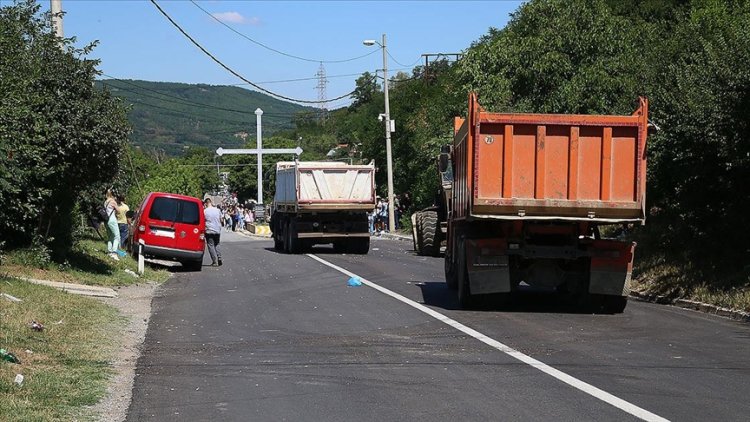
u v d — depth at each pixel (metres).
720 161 15.77
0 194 14.34
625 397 8.12
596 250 14.23
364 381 8.98
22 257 16.78
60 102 16.58
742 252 16.06
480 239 14.25
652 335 11.96
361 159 63.66
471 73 29.36
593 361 9.97
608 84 25.53
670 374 9.22
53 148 16.45
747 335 12.02
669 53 22.16
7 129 14.20
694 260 17.14
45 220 17.61
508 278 14.14
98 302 14.74
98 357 10.08
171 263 25.95
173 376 9.28
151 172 58.28
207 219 25.34
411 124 53.84
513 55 27.61
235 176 121.00
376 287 18.47
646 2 36.28
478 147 13.70
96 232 30.03
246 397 8.30
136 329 12.59
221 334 12.19
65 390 8.26
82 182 18.03
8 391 7.83
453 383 8.83
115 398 8.27
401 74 89.00
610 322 13.28
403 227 51.38
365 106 99.81
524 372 9.34
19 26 16.83
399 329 12.51
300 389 8.63
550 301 16.08
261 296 16.97
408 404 7.96
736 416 7.43
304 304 15.58
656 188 19.09
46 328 11.20
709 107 15.56
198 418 7.54
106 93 17.84
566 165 13.77
